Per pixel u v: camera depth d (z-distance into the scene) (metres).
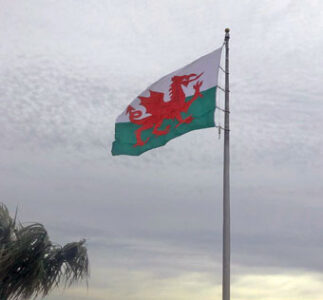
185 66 16.05
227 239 14.50
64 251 24.19
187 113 15.52
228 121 15.42
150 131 16.11
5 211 23.41
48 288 23.59
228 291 14.12
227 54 15.99
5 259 22.16
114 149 16.56
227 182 14.92
